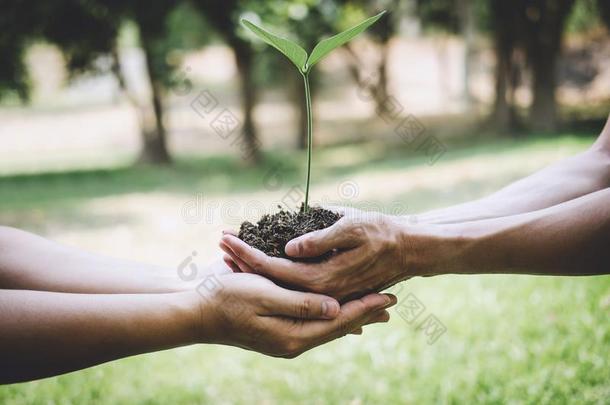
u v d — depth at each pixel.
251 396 2.93
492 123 18.45
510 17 17.08
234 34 13.55
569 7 16.61
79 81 15.86
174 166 15.85
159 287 1.69
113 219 9.05
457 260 1.50
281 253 1.56
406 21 25.64
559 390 2.57
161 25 13.98
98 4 13.13
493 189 8.42
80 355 1.35
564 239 1.44
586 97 23.41
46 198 11.69
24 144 23.66
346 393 2.86
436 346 3.23
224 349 3.52
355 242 1.45
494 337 3.27
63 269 1.71
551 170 1.91
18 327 1.30
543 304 3.64
